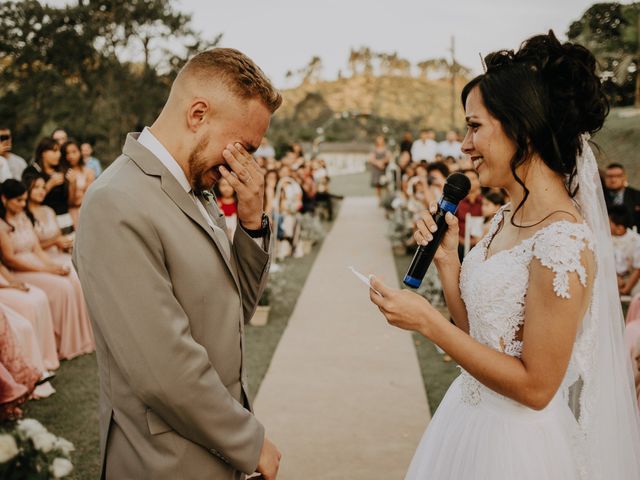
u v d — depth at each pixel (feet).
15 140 97.91
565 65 4.92
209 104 5.12
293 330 18.72
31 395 12.80
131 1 119.34
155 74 122.62
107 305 4.66
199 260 5.07
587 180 5.28
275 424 12.11
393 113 435.12
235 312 5.38
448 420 6.08
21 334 12.73
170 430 5.01
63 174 18.39
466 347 4.90
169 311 4.75
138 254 4.70
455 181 5.98
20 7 116.16
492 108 4.98
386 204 48.39
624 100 56.03
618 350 5.64
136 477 5.09
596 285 5.32
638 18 51.11
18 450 6.98
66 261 16.88
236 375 5.49
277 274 22.45
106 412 5.23
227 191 23.47
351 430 11.84
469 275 5.73
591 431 5.51
